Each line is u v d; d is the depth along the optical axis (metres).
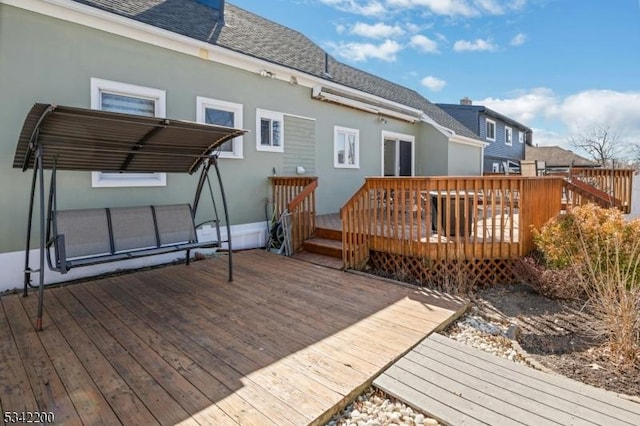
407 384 2.53
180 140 4.52
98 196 5.07
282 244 6.48
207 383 2.47
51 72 4.55
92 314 3.66
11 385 2.42
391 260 5.48
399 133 11.34
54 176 3.88
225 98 6.45
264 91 7.13
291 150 7.78
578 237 4.23
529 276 4.54
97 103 4.94
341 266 5.59
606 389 2.65
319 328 3.38
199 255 6.07
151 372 2.60
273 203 7.12
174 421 2.09
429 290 4.53
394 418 2.25
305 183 6.65
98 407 2.21
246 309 3.84
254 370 2.64
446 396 2.40
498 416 2.20
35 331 3.25
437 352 2.97
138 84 5.33
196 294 4.30
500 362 2.82
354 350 2.96
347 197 9.41
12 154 4.36
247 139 6.86
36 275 4.56
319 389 2.40
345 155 9.39
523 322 3.77
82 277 4.96
